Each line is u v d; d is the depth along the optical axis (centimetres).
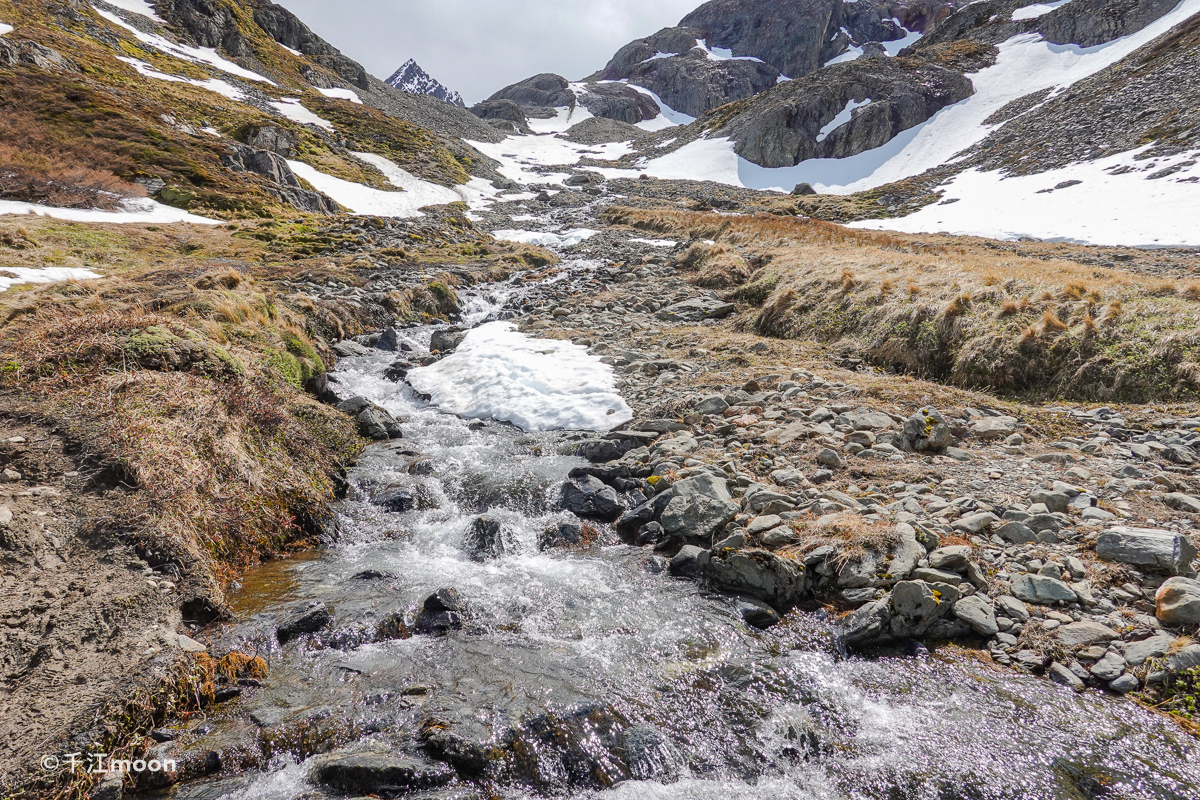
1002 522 672
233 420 829
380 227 3672
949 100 9694
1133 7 9056
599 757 440
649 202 7331
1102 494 738
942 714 466
